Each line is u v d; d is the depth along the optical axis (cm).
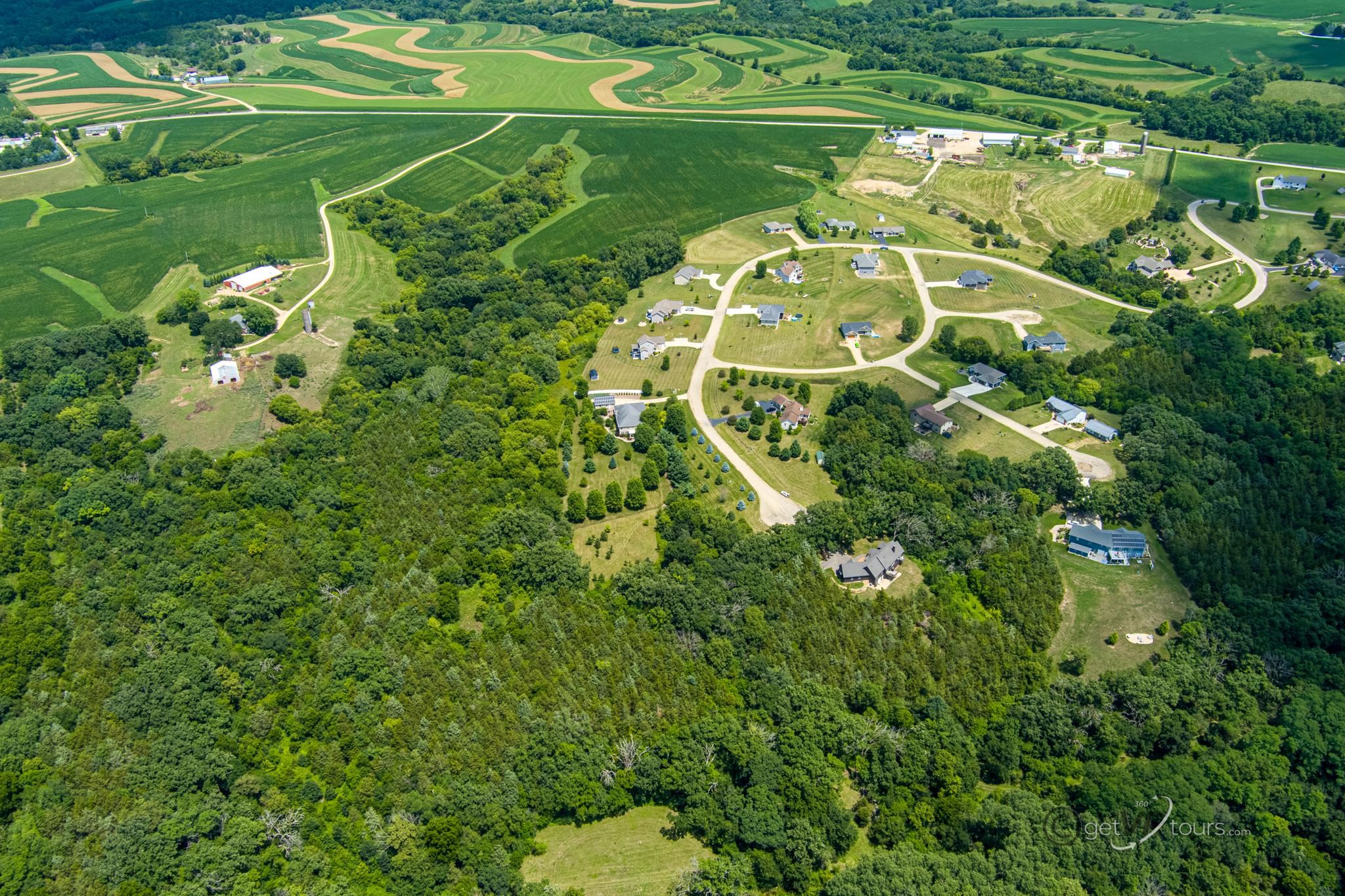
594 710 18862
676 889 16238
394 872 16325
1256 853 16525
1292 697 19100
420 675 19525
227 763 17975
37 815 16925
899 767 17838
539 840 17350
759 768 17562
